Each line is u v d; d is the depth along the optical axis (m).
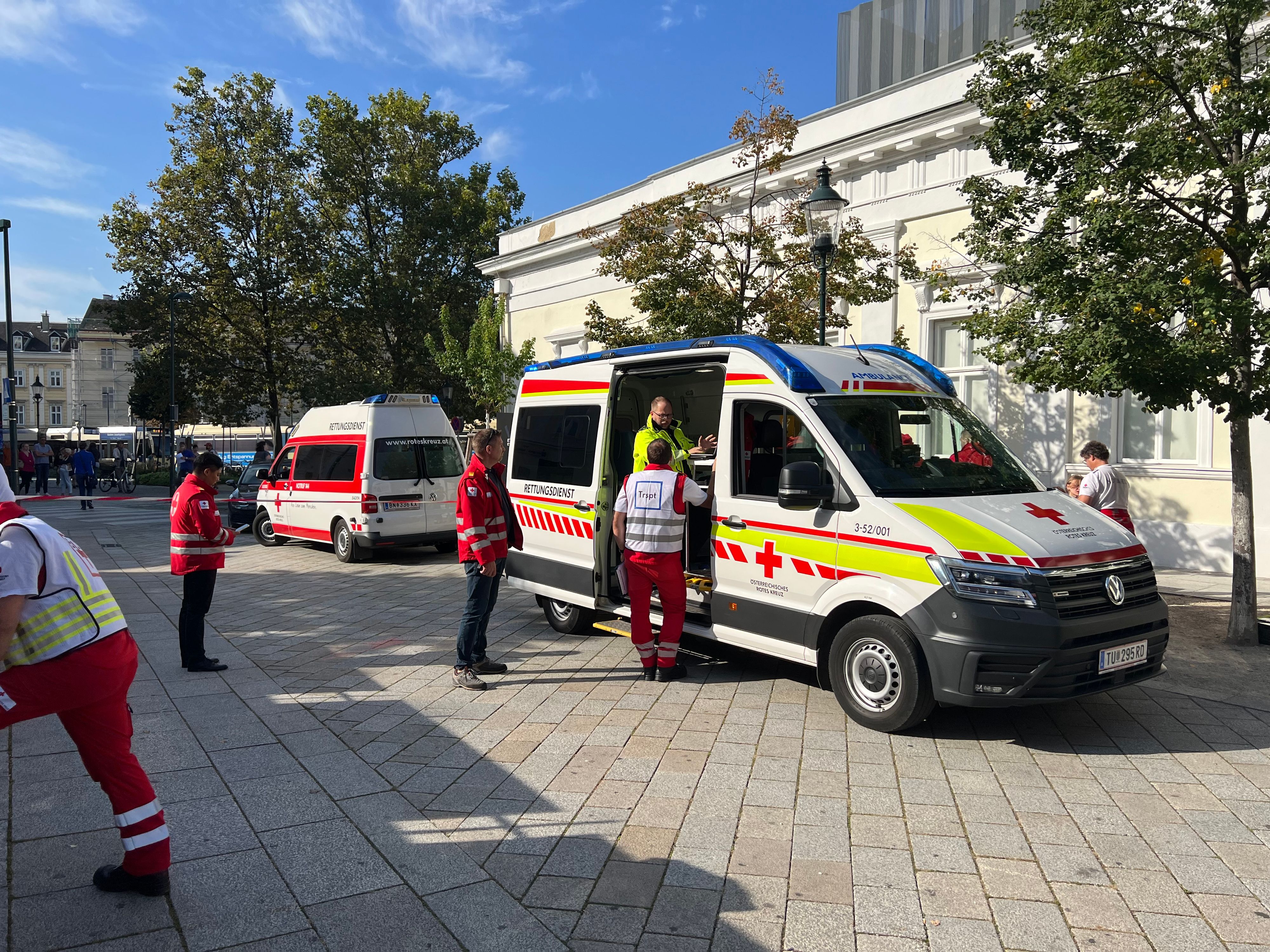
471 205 33.28
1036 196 7.45
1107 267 6.81
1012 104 7.30
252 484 18.41
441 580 11.36
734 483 6.00
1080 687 4.62
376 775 4.52
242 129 31.62
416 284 32.12
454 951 2.95
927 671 4.83
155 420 40.12
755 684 6.15
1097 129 6.96
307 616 8.95
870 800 4.18
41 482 32.50
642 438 6.55
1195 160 6.53
